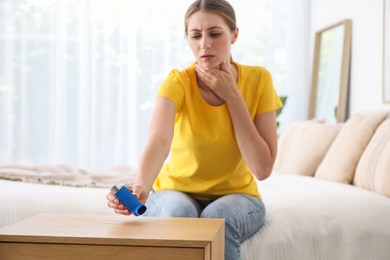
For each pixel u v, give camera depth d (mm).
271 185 2920
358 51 3969
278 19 5207
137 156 5203
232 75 2010
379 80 3666
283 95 5203
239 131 1978
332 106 4281
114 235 1460
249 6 5215
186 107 2029
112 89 5199
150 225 1595
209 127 2018
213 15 1952
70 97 5164
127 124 5223
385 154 2691
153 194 2055
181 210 1856
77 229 1535
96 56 5184
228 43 1986
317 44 4676
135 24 5188
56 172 3359
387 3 3484
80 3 5133
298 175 3430
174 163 2094
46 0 5109
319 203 2270
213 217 1878
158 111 1951
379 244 2184
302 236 2133
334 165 3100
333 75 4312
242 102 1981
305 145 3570
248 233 2012
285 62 5211
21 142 5094
